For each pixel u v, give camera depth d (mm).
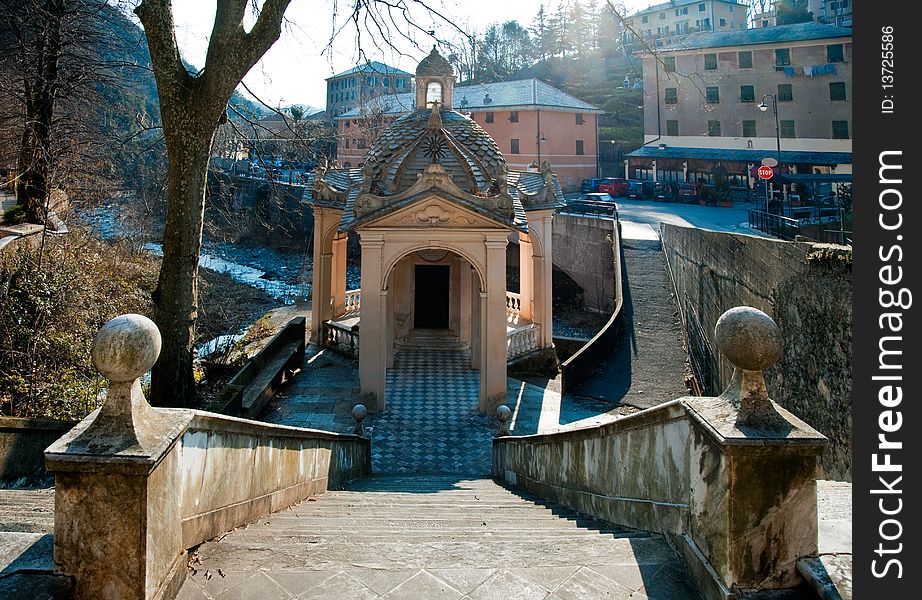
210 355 22969
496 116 60531
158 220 40219
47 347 15602
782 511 3852
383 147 21656
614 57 84125
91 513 3684
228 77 13383
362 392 19047
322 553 4703
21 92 24156
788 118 48219
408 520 7098
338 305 25938
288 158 20484
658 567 4520
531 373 23297
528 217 23016
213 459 5133
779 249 12438
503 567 4453
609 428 6809
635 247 36438
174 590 4043
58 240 21812
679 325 27094
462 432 18109
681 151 52906
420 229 18625
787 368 11648
